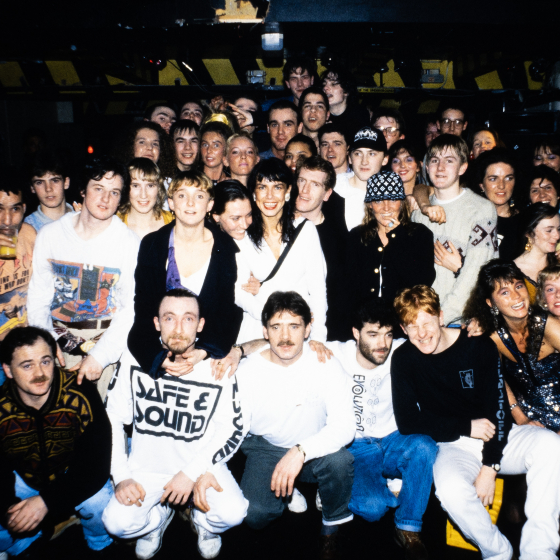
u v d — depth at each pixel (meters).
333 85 4.68
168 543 2.82
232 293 2.82
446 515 3.05
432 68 6.78
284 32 5.12
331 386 2.73
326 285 3.37
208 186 2.64
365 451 2.93
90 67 6.39
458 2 4.61
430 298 2.66
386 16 4.66
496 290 2.71
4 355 2.32
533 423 2.88
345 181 3.81
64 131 7.86
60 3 4.73
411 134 7.16
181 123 4.01
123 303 2.93
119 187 2.78
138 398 2.66
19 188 2.83
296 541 2.83
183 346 2.50
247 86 6.63
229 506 2.58
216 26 4.91
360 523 2.99
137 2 4.79
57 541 2.79
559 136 6.63
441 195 3.32
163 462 2.69
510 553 2.53
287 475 2.57
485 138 4.42
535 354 2.79
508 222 3.59
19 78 6.39
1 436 2.44
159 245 2.73
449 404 2.79
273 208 2.97
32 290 2.89
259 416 2.78
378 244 3.22
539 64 6.24
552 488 2.53
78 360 3.00
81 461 2.52
